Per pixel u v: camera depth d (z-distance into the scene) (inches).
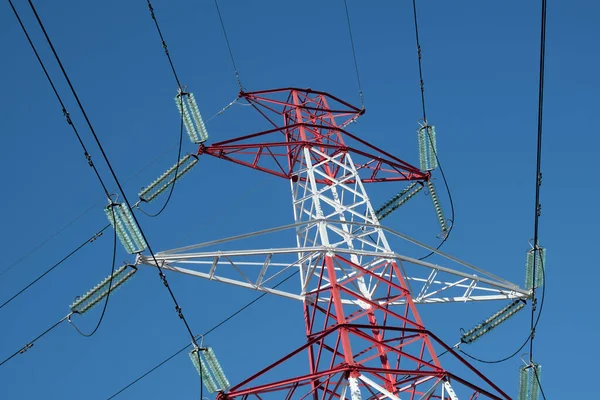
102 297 1459.2
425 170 1877.5
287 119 1958.7
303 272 1557.6
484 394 1348.4
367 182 1899.6
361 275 1512.1
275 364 1330.0
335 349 1353.3
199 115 1712.6
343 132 1845.5
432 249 1583.4
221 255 1455.5
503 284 1599.4
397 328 1371.8
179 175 1744.6
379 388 1272.1
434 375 1325.0
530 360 1562.5
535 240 1585.9
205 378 1450.5
